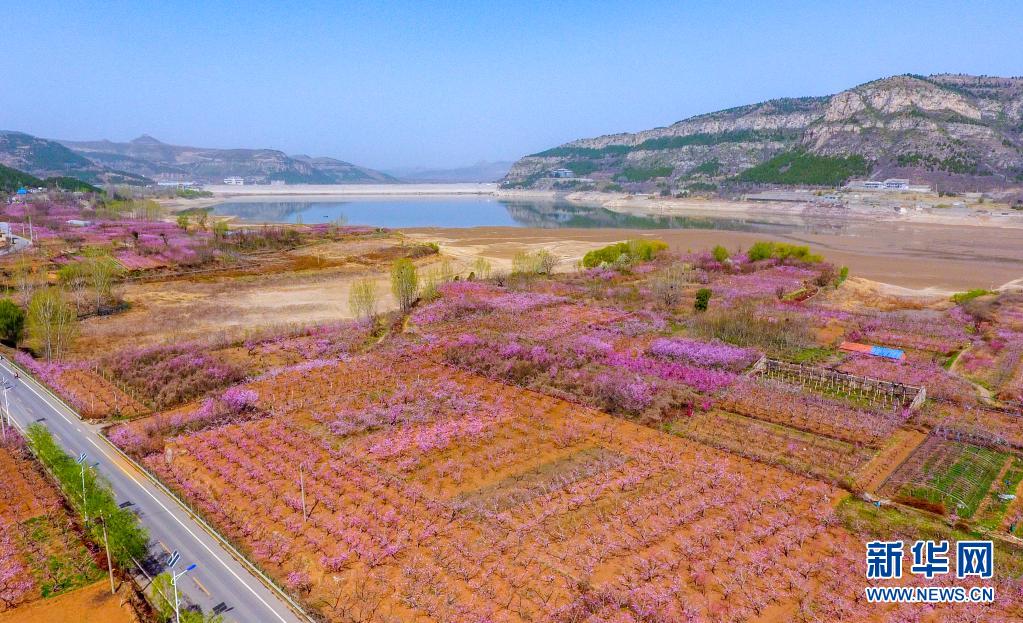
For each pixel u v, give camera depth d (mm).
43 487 45031
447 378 68438
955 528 41156
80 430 54438
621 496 44656
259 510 42469
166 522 40719
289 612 32875
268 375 68312
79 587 35031
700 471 48219
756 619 33000
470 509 42656
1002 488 46312
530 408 60719
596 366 70375
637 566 37062
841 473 47969
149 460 48844
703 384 64938
